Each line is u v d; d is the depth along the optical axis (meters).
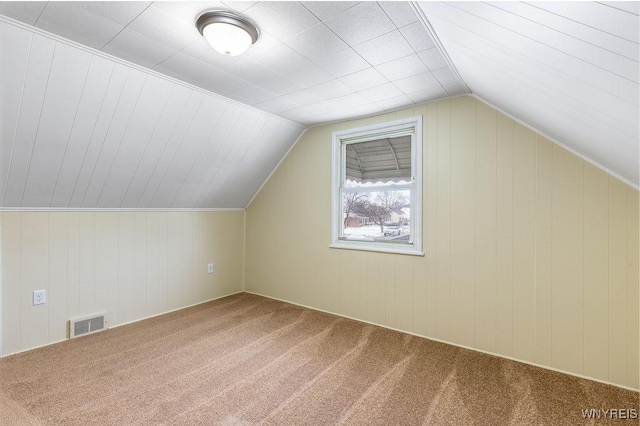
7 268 2.34
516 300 2.35
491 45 1.33
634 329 1.97
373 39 1.74
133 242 3.09
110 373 2.09
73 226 2.68
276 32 1.68
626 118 1.17
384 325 2.99
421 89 2.46
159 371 2.12
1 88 1.73
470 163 2.53
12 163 2.08
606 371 2.04
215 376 2.07
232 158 3.29
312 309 3.49
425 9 1.42
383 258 2.99
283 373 2.11
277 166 3.83
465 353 2.45
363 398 1.84
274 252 3.88
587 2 0.68
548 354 2.23
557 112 1.64
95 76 1.96
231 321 3.10
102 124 2.22
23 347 2.41
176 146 2.76
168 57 1.96
